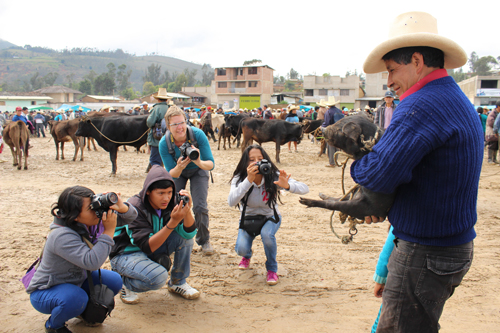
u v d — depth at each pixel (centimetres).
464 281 391
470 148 174
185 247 350
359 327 310
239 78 6819
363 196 199
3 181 904
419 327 194
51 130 1269
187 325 310
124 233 330
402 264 192
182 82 14000
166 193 320
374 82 6706
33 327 301
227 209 677
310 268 430
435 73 188
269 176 372
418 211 183
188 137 432
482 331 303
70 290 271
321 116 1403
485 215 625
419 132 170
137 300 345
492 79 5184
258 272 420
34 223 570
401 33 192
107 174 1021
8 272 398
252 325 312
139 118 991
